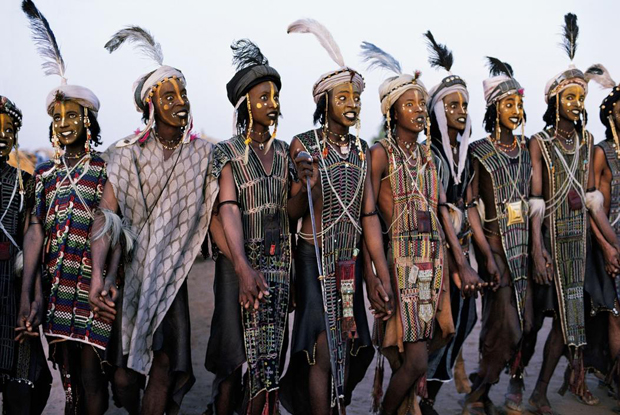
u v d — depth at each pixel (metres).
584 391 5.20
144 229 4.01
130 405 4.09
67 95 4.03
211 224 4.12
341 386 4.11
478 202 5.00
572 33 5.18
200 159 4.07
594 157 5.25
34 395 4.21
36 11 4.14
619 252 5.07
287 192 4.24
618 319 5.11
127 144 4.02
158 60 4.11
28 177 4.27
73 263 3.98
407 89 4.45
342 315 4.19
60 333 3.91
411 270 4.40
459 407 5.12
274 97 4.14
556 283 5.04
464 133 4.80
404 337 4.33
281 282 4.14
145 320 3.91
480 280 4.55
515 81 4.92
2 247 4.05
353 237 4.27
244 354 3.99
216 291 4.12
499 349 4.82
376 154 4.46
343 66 4.27
